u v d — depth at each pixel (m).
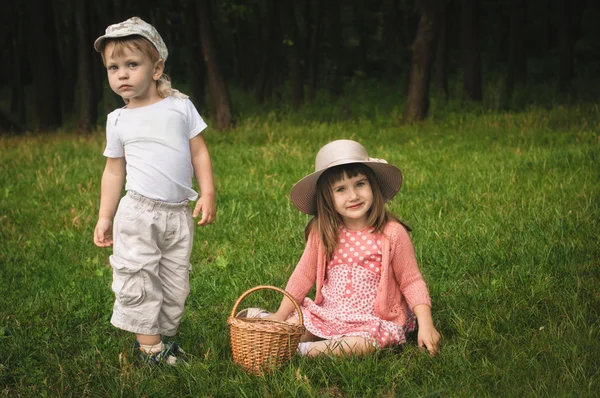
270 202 7.51
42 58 19.84
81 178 9.66
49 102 19.97
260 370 3.45
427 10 15.45
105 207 3.82
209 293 4.87
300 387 3.26
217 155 11.35
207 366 3.52
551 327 3.83
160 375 3.54
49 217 7.47
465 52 19.41
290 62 21.56
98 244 3.80
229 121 15.77
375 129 14.63
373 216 3.89
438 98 18.19
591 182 7.39
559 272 4.77
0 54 26.08
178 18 21.31
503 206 6.60
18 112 26.11
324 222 3.93
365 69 28.78
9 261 5.92
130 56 3.57
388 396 3.19
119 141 3.74
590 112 13.80
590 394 3.04
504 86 20.80
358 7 28.23
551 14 30.23
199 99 19.47
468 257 5.17
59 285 5.16
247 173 9.50
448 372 3.38
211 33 15.76
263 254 5.56
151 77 3.68
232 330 3.54
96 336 4.07
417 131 13.59
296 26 21.61
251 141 13.44
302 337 3.93
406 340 3.88
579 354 3.45
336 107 19.88
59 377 3.56
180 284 3.78
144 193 3.63
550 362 3.40
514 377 3.27
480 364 3.44
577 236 5.49
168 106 3.73
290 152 11.09
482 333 3.79
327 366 3.49
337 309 3.90
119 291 3.63
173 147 3.68
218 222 6.79
